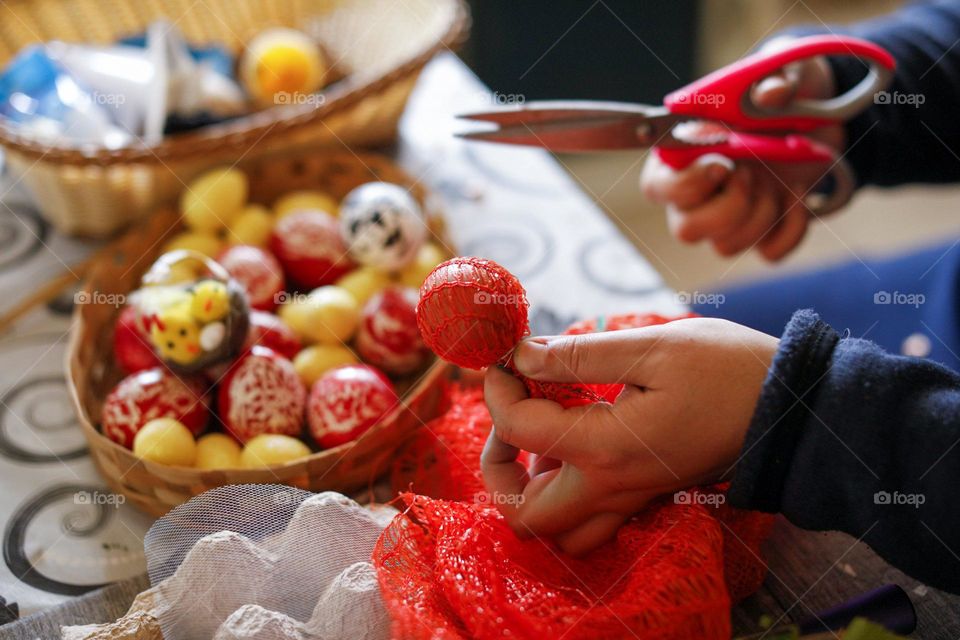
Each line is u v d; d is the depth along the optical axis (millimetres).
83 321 598
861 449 403
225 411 568
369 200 672
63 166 663
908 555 420
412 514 473
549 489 443
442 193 786
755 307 792
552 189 794
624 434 417
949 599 470
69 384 544
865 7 1514
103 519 538
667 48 1366
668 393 418
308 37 918
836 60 700
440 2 824
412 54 740
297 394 581
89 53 770
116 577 507
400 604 415
